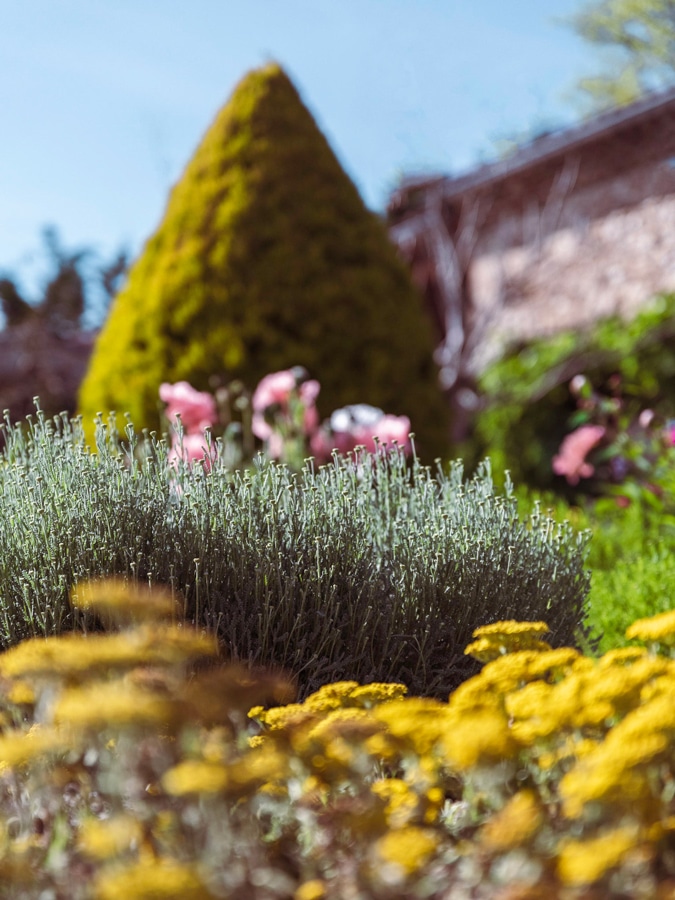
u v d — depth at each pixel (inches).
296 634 101.0
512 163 449.1
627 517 206.8
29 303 777.6
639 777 52.9
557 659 71.0
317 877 58.1
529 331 442.3
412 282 264.8
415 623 105.3
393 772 75.7
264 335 234.7
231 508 106.4
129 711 52.7
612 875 50.2
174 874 45.9
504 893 48.1
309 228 247.4
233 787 52.9
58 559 99.5
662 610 138.8
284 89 261.6
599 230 428.8
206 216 243.9
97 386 239.3
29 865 56.6
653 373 359.3
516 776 64.8
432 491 121.0
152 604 64.4
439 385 261.9
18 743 59.6
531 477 392.2
